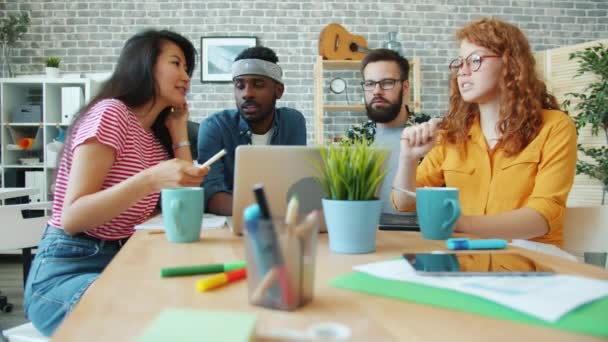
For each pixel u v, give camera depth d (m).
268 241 0.52
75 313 0.52
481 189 1.50
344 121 4.34
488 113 1.52
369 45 4.33
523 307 0.51
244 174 0.99
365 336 0.45
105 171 1.17
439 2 4.38
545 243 1.33
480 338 0.44
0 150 3.98
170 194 0.93
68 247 1.20
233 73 2.00
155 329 0.43
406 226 1.12
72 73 4.20
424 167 1.63
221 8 4.25
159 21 4.22
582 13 4.46
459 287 0.58
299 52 4.29
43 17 4.19
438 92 4.39
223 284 0.62
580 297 0.54
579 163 3.65
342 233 0.82
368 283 0.62
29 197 3.80
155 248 0.88
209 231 1.08
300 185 1.00
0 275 3.57
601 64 3.55
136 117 1.35
